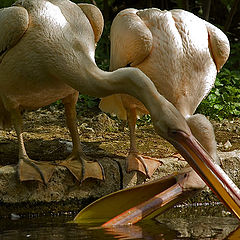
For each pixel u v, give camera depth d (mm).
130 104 10266
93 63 8648
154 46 9500
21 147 9742
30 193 9492
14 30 8852
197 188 8914
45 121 14430
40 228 8367
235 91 15859
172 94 9469
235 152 11031
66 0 9367
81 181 9664
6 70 9203
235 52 19609
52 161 10266
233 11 19688
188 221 8914
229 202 8023
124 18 9734
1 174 9352
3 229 8328
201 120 8984
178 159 10562
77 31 8969
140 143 12477
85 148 11750
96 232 8008
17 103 9680
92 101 15820
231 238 7719
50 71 8867
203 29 9906
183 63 9500
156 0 22109
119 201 9086
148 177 10094
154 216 8898
